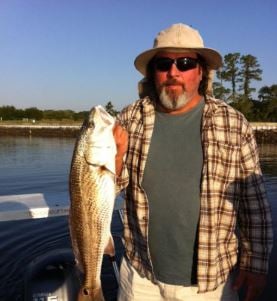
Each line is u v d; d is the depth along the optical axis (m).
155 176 0.93
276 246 2.24
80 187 0.88
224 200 0.92
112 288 1.79
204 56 0.97
